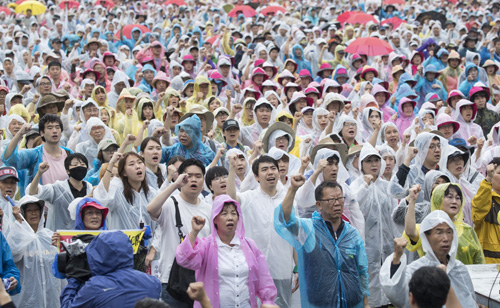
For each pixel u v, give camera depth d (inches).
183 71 906.1
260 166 399.5
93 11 1455.5
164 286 354.6
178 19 1460.4
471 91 751.1
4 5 1565.0
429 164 487.2
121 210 402.0
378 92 813.2
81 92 751.7
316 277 342.0
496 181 428.8
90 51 1031.6
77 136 590.6
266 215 392.8
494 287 309.9
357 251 350.6
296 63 1037.2
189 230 366.3
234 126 569.6
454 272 314.7
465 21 1480.1
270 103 685.3
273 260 387.5
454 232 317.7
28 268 389.1
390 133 606.2
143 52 1009.5
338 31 1277.1
